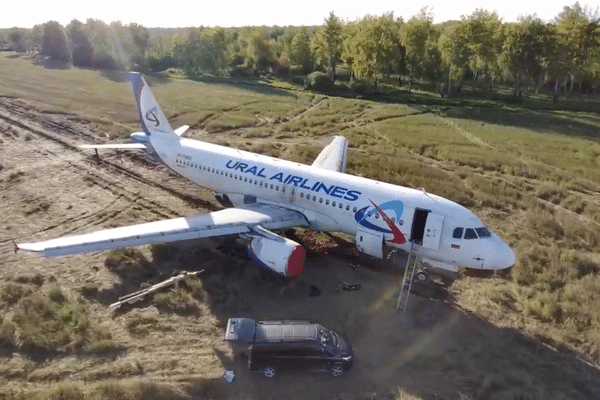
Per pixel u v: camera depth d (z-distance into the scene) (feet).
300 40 368.07
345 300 69.97
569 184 130.41
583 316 68.13
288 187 80.94
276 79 352.28
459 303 70.95
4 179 107.76
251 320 54.80
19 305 62.44
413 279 75.46
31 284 67.92
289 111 215.92
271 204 83.66
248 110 209.36
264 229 73.00
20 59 354.74
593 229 98.43
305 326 54.44
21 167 115.96
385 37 295.07
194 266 75.77
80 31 339.77
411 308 68.90
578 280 78.18
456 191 116.57
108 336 57.93
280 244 68.85
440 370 56.44
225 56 351.67
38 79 247.50
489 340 62.64
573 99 301.84
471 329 64.80
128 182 110.93
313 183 79.15
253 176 85.81
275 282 73.00
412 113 226.99
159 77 314.14
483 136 182.50
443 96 293.23
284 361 52.47
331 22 316.40
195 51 349.20
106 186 107.86
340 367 53.52
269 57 374.02
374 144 165.48
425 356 58.75
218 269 75.05
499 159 148.87
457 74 284.41
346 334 62.28
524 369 57.52
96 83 252.83
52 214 92.32
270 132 173.58
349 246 86.48
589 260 83.97
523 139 180.75
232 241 84.99
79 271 72.18
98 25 345.10
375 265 80.53
